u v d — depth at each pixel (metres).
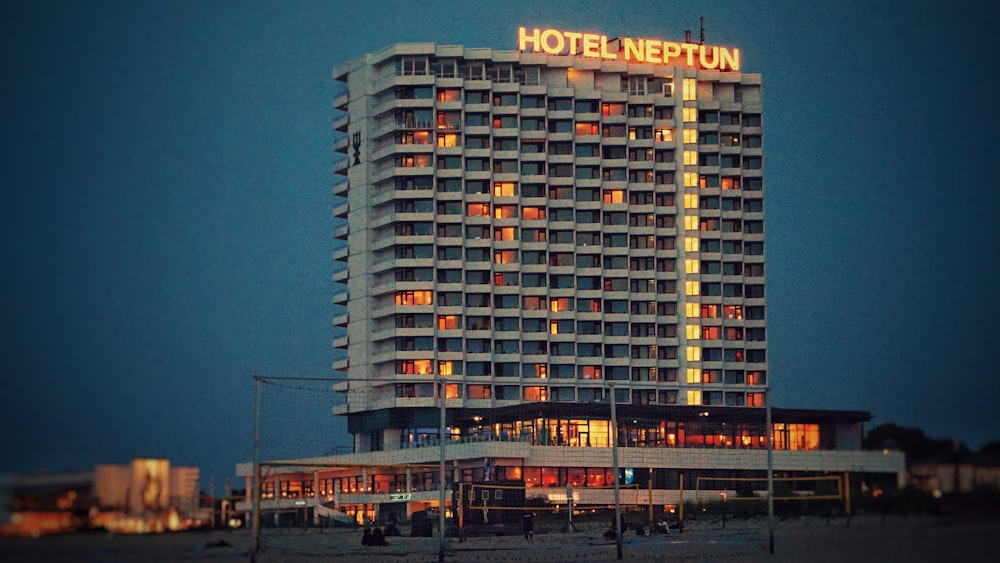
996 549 87.69
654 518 147.50
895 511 98.75
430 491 169.12
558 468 173.00
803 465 173.62
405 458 177.25
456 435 195.75
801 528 105.31
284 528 132.00
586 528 142.88
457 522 138.25
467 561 105.44
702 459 174.88
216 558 91.81
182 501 96.19
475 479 171.62
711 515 145.50
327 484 176.62
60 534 83.06
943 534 93.75
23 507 82.44
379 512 169.00
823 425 181.62
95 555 84.94
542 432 177.88
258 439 97.12
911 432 125.31
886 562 86.44
